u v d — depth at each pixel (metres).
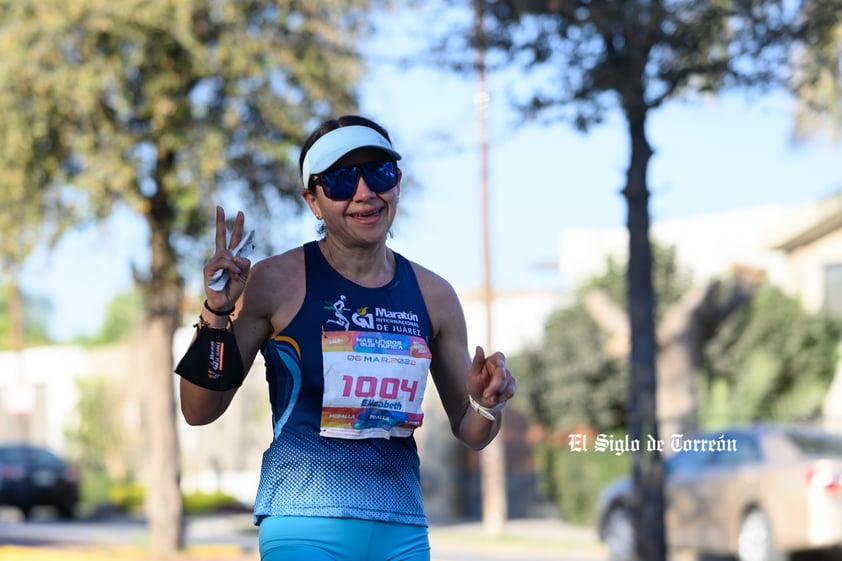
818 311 29.61
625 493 20.75
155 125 19.59
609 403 31.56
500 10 12.38
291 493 4.70
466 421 5.07
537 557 23.61
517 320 37.88
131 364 45.06
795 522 17.03
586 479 31.17
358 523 4.68
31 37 18.78
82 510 40.25
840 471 16.81
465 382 5.06
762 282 29.83
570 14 12.02
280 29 19.69
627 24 11.59
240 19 19.33
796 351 28.78
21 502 36.06
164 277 20.89
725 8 11.66
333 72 19.80
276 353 4.77
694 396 20.36
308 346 4.73
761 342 29.05
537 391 32.56
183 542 21.64
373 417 4.75
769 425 18.61
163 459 21.52
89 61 19.05
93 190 19.39
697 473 19.17
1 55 18.88
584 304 32.34
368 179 4.75
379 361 4.75
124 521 35.97
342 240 4.82
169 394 21.56
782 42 11.81
